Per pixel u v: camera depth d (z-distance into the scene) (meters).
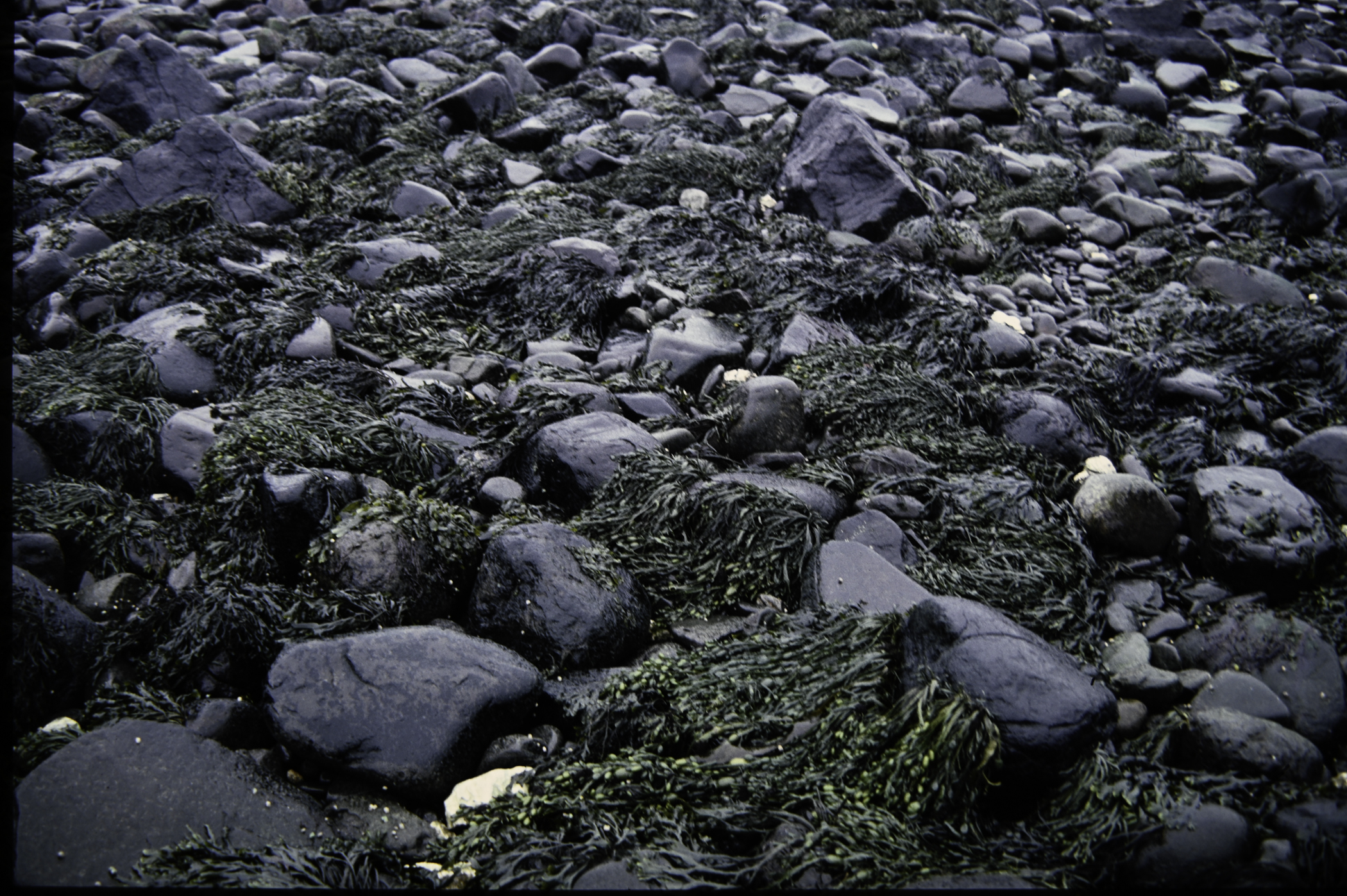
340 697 3.00
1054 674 2.99
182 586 3.64
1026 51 11.22
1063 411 4.94
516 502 4.13
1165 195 8.50
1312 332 5.85
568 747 3.15
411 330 5.41
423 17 11.55
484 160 8.18
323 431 4.24
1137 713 3.28
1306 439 4.77
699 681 3.31
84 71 9.22
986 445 4.74
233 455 3.98
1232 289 6.59
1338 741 3.23
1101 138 9.67
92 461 4.16
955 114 9.81
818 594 3.77
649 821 2.81
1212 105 10.91
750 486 4.09
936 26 11.64
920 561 4.05
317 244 6.69
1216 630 3.60
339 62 9.86
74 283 5.43
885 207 7.15
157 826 2.66
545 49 10.13
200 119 7.01
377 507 3.69
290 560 3.68
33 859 2.52
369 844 2.70
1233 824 2.64
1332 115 9.95
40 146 8.16
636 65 10.16
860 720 3.08
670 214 6.84
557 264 5.91
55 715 3.16
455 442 4.50
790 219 7.16
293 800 2.86
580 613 3.46
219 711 3.05
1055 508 4.32
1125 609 3.86
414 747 2.94
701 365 5.22
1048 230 7.32
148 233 6.43
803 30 11.19
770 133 8.64
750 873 2.62
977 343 5.60
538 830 2.82
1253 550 3.90
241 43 11.10
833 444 4.80
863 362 5.27
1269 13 13.77
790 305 5.85
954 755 2.83
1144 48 12.09
